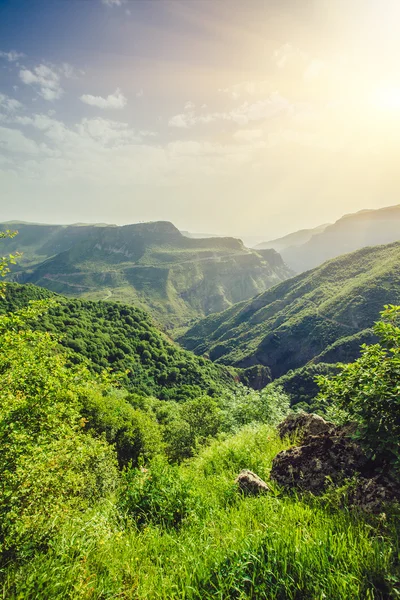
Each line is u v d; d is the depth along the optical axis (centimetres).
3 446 488
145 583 298
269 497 438
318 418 715
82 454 729
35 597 269
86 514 474
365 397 415
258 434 823
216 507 457
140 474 550
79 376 899
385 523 319
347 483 403
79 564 308
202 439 1681
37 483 459
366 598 245
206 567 301
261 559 288
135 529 430
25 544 341
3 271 1030
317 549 288
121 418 2653
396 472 379
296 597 259
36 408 659
